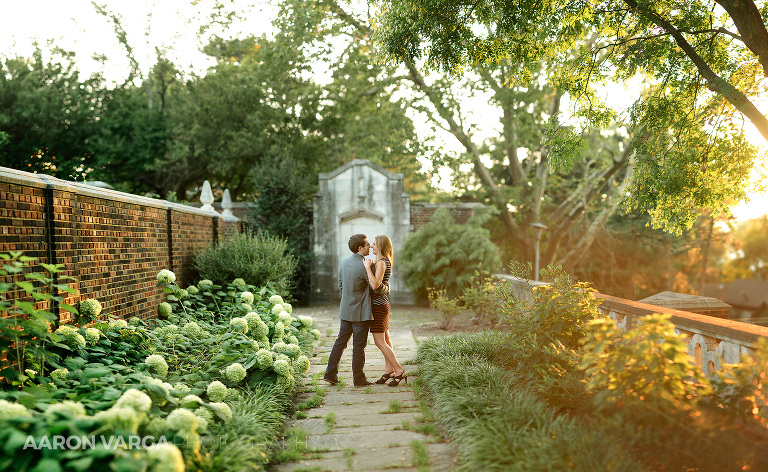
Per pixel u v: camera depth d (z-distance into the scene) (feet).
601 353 11.30
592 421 11.72
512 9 24.91
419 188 99.60
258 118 61.52
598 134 61.98
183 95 64.13
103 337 15.39
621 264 81.25
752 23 20.30
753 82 26.68
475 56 27.14
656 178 26.43
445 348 20.10
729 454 9.24
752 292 128.26
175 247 28.45
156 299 24.90
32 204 14.25
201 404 11.46
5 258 10.29
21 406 8.35
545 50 27.71
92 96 59.31
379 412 15.07
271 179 53.57
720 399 10.67
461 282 46.47
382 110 64.18
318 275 53.83
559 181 71.10
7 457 7.17
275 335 20.74
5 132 51.26
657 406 10.08
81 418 7.87
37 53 59.41
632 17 25.99
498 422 11.72
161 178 65.77
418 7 25.18
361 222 54.13
